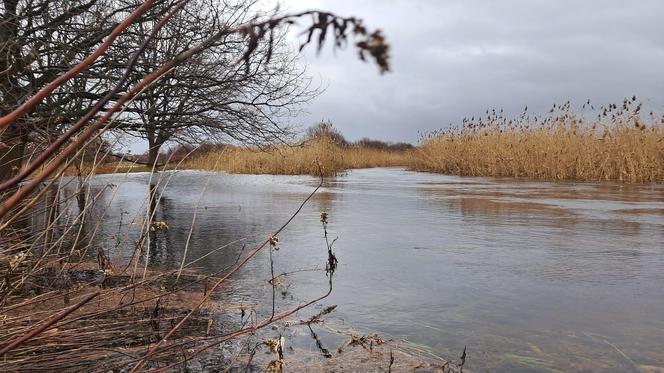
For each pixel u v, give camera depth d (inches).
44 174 36.7
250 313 132.5
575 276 170.2
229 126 291.4
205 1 261.9
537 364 102.1
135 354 96.0
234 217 321.4
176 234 256.2
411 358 105.5
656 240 233.0
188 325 121.0
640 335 117.8
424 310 137.3
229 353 107.3
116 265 178.1
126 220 302.4
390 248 219.5
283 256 204.8
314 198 451.2
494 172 831.1
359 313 135.2
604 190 509.4
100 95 233.5
